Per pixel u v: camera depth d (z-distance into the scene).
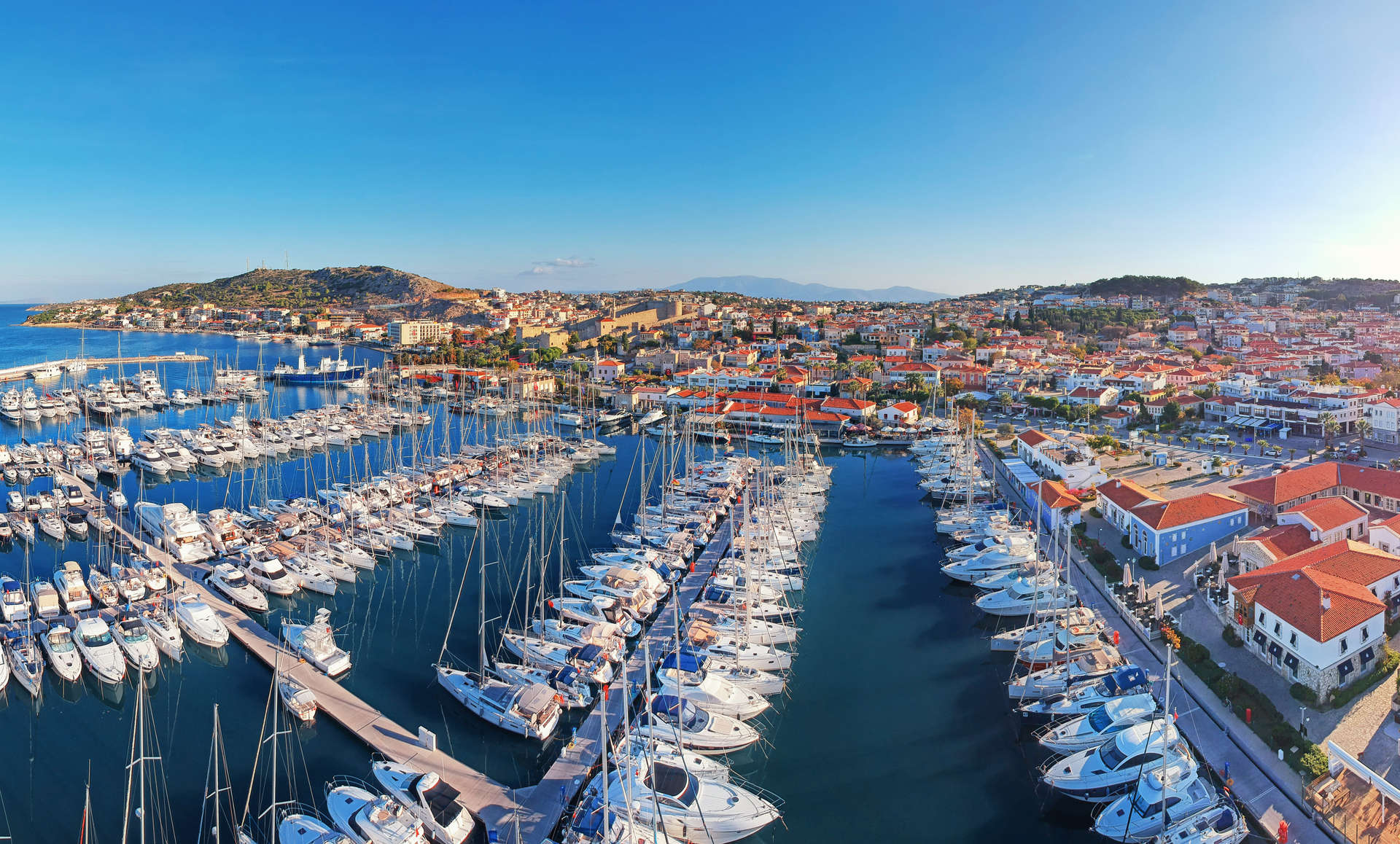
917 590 87.38
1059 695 62.50
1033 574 82.69
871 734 60.38
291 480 134.50
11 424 179.12
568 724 61.31
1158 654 67.38
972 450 122.19
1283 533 82.12
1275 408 164.12
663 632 75.38
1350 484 101.44
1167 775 47.81
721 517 111.50
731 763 57.00
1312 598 61.78
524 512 117.12
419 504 114.12
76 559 93.25
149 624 72.88
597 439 170.88
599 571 87.50
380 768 53.50
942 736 59.94
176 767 55.69
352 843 46.75
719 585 83.62
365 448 142.88
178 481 133.38
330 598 85.44
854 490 131.38
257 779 54.22
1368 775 47.66
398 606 83.50
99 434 153.38
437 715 62.19
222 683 66.81
